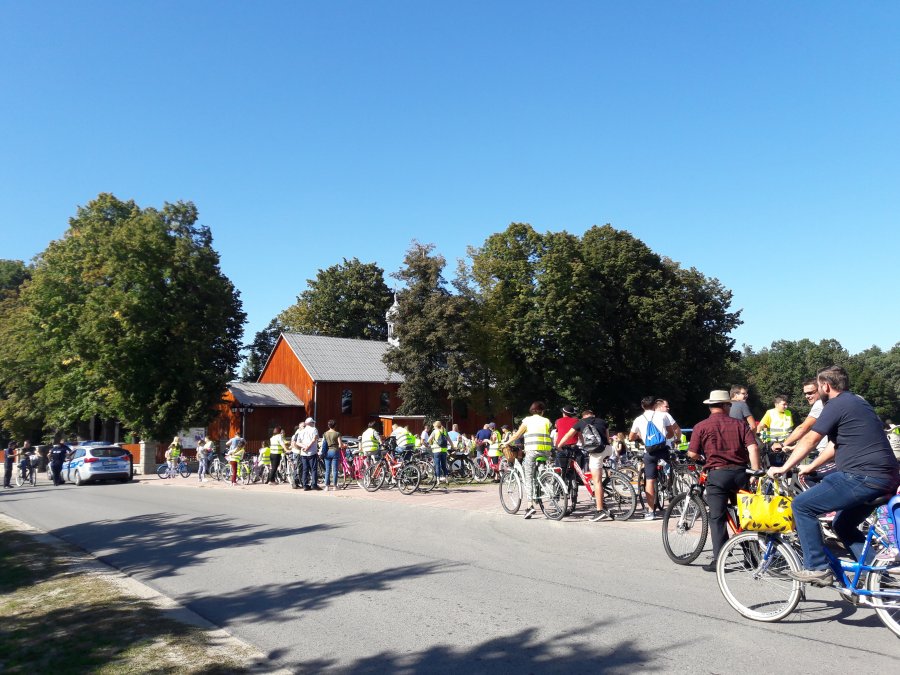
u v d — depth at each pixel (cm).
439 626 589
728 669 469
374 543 1005
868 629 542
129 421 3878
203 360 4019
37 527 1384
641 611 611
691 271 5347
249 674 488
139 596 730
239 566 878
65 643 562
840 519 545
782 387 8925
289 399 5006
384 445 2047
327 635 577
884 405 9331
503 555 883
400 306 3981
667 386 4981
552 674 475
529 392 4447
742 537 599
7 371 4875
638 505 1227
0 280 6488
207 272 4184
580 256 4500
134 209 4178
